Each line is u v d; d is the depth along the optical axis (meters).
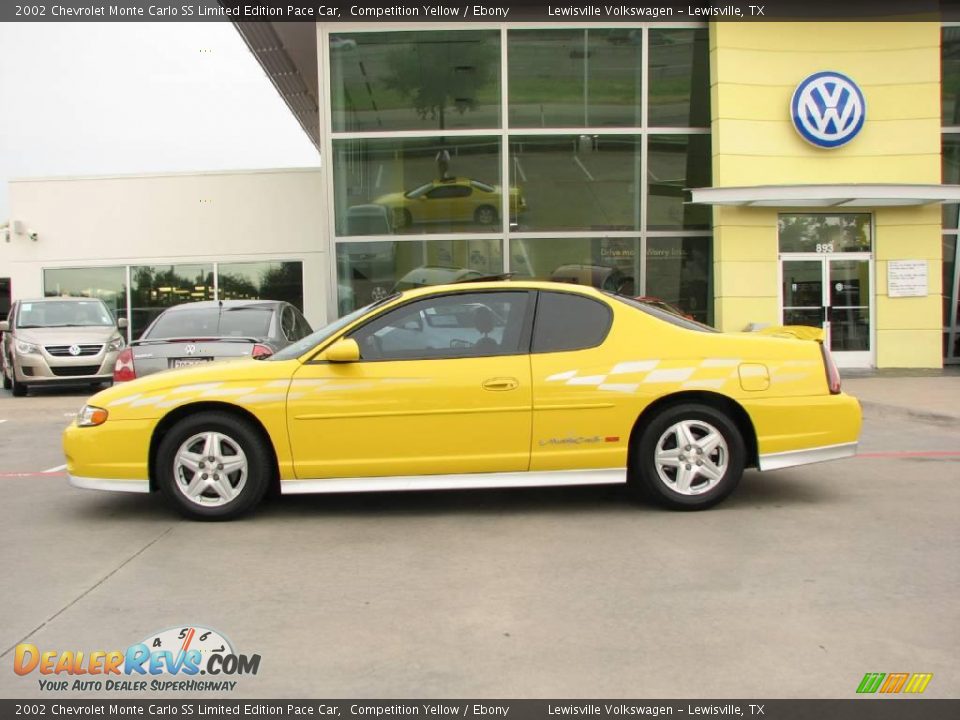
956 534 5.18
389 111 15.39
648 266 15.67
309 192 20.84
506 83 15.30
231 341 8.45
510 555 4.89
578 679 3.32
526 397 5.56
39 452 8.98
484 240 15.48
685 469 5.71
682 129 15.52
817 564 4.63
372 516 5.82
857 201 14.44
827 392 5.73
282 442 5.54
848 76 14.85
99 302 16.98
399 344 5.68
